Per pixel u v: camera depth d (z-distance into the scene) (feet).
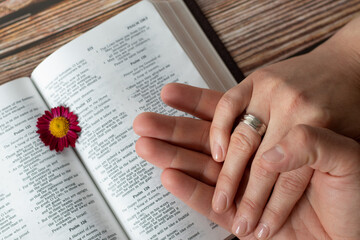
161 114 1.12
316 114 1.02
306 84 1.06
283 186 1.00
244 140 1.05
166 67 1.21
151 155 1.10
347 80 1.07
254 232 1.04
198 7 1.29
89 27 1.28
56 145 1.17
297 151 0.89
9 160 1.15
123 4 1.29
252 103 1.09
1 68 1.26
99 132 1.17
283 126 1.03
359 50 1.11
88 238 1.12
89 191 1.15
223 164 1.09
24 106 1.18
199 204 1.09
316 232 1.04
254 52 1.27
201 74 1.22
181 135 1.12
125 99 1.18
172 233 1.12
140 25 1.23
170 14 1.25
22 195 1.13
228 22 1.29
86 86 1.19
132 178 1.14
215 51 1.25
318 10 1.29
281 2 1.29
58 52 1.20
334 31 1.28
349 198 0.95
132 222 1.13
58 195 1.14
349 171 0.92
